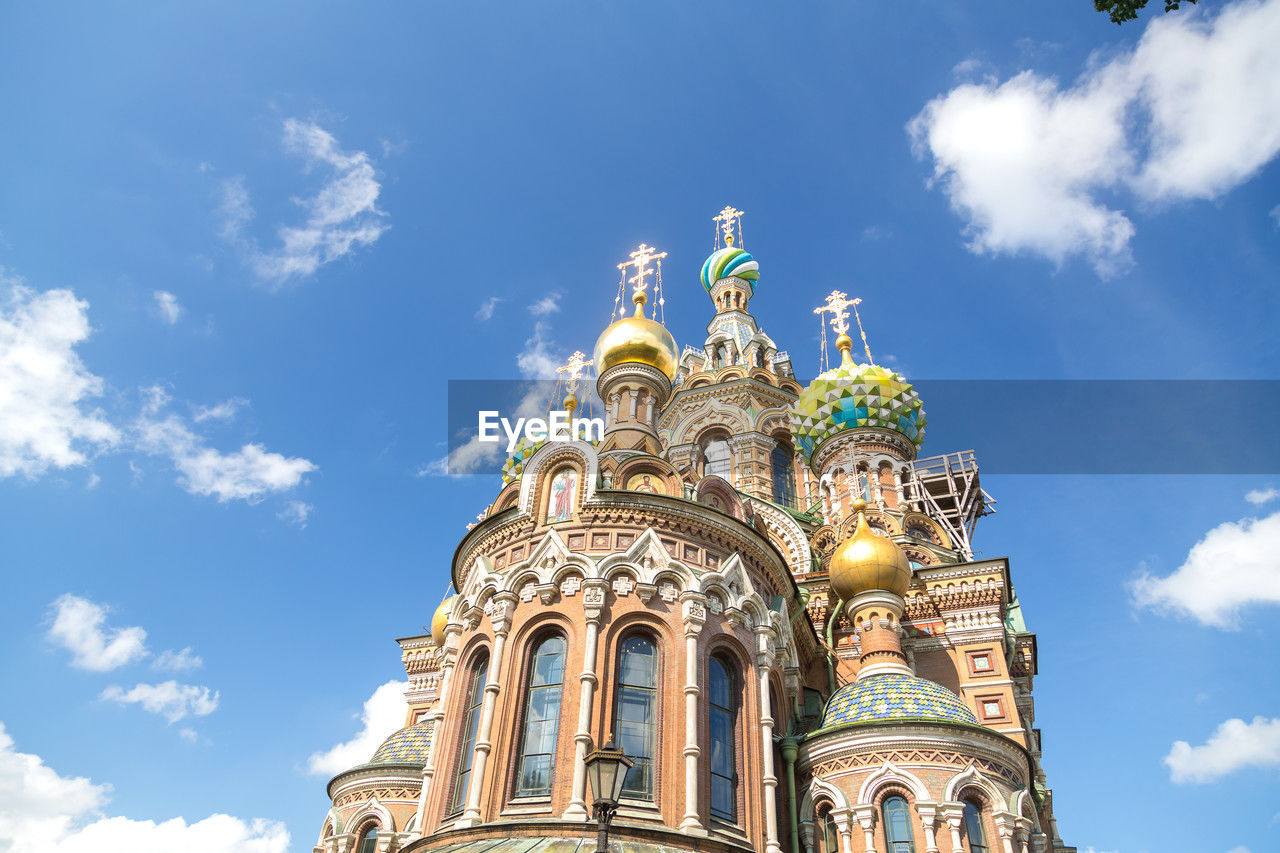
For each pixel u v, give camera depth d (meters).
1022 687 42.19
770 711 28.66
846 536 43.78
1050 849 41.44
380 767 36.75
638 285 48.38
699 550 29.83
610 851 22.98
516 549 30.09
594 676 26.36
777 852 26.61
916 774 27.91
